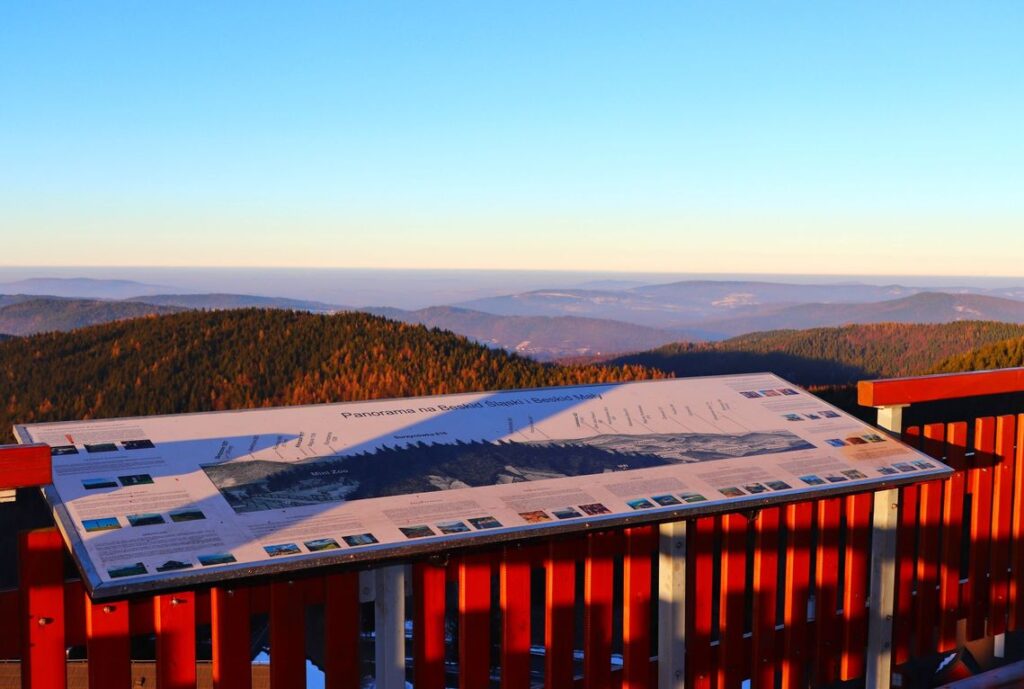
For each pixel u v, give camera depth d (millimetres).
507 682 3316
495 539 2693
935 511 4410
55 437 3094
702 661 3771
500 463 3244
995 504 4613
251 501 2725
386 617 3021
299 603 2955
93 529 2455
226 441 3180
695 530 3674
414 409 3719
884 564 4113
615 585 7344
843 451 3750
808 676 4184
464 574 3211
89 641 2699
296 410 3557
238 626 2873
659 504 3043
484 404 3873
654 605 7109
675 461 3447
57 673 2719
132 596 2350
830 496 3361
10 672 7129
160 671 2758
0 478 2496
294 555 2426
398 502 2834
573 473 3227
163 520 2543
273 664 2926
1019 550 4680
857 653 4172
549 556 3373
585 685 3492
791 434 3893
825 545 4047
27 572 2664
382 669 3049
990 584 4645
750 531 5258
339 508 2746
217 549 2416
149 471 2869
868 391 4023
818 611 4074
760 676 3916
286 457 3096
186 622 2775
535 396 4047
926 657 4715
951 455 4449
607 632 3514
